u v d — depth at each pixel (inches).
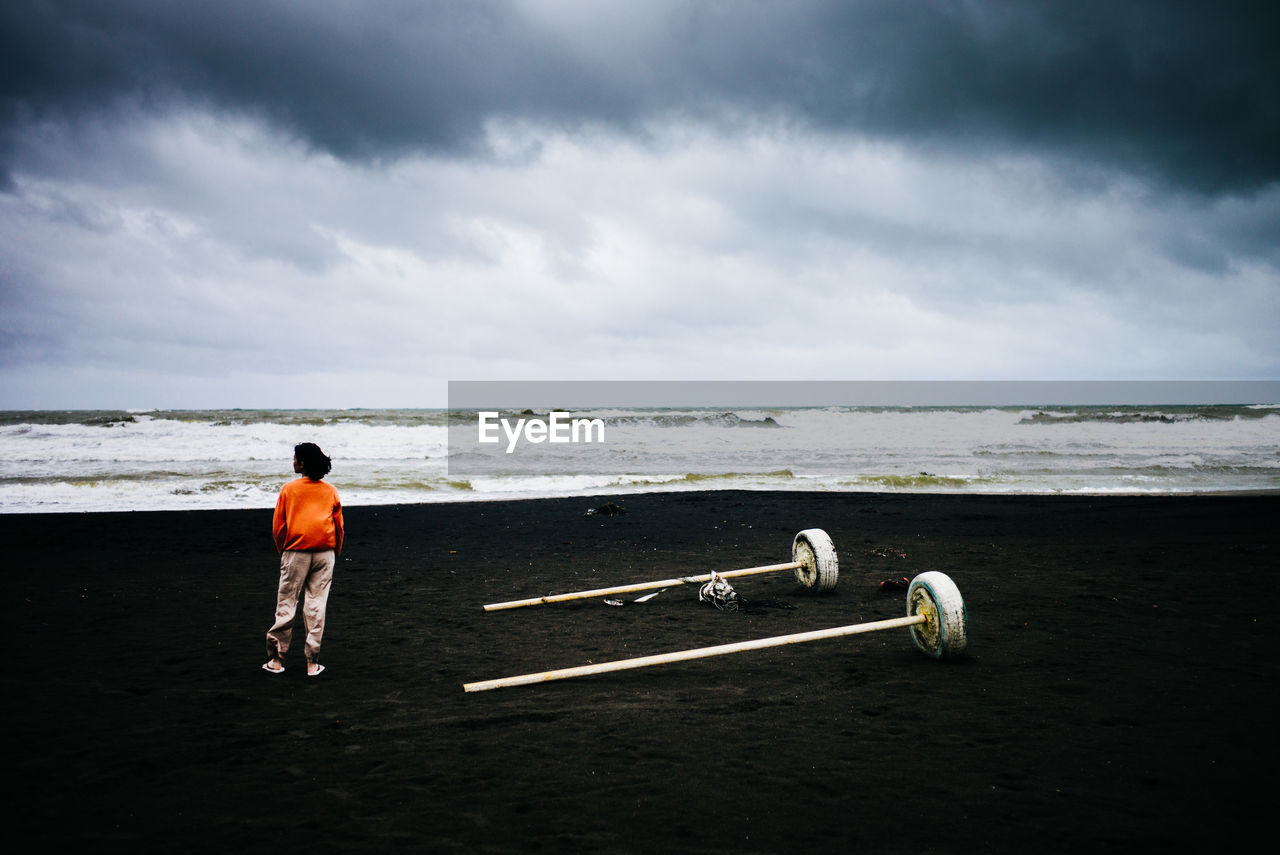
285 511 229.0
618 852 128.2
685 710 200.7
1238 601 329.1
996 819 139.7
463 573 408.5
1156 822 138.6
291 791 152.8
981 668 236.2
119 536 522.0
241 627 292.5
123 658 250.1
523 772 161.6
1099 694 210.5
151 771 162.4
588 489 884.6
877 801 147.3
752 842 131.4
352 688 219.9
